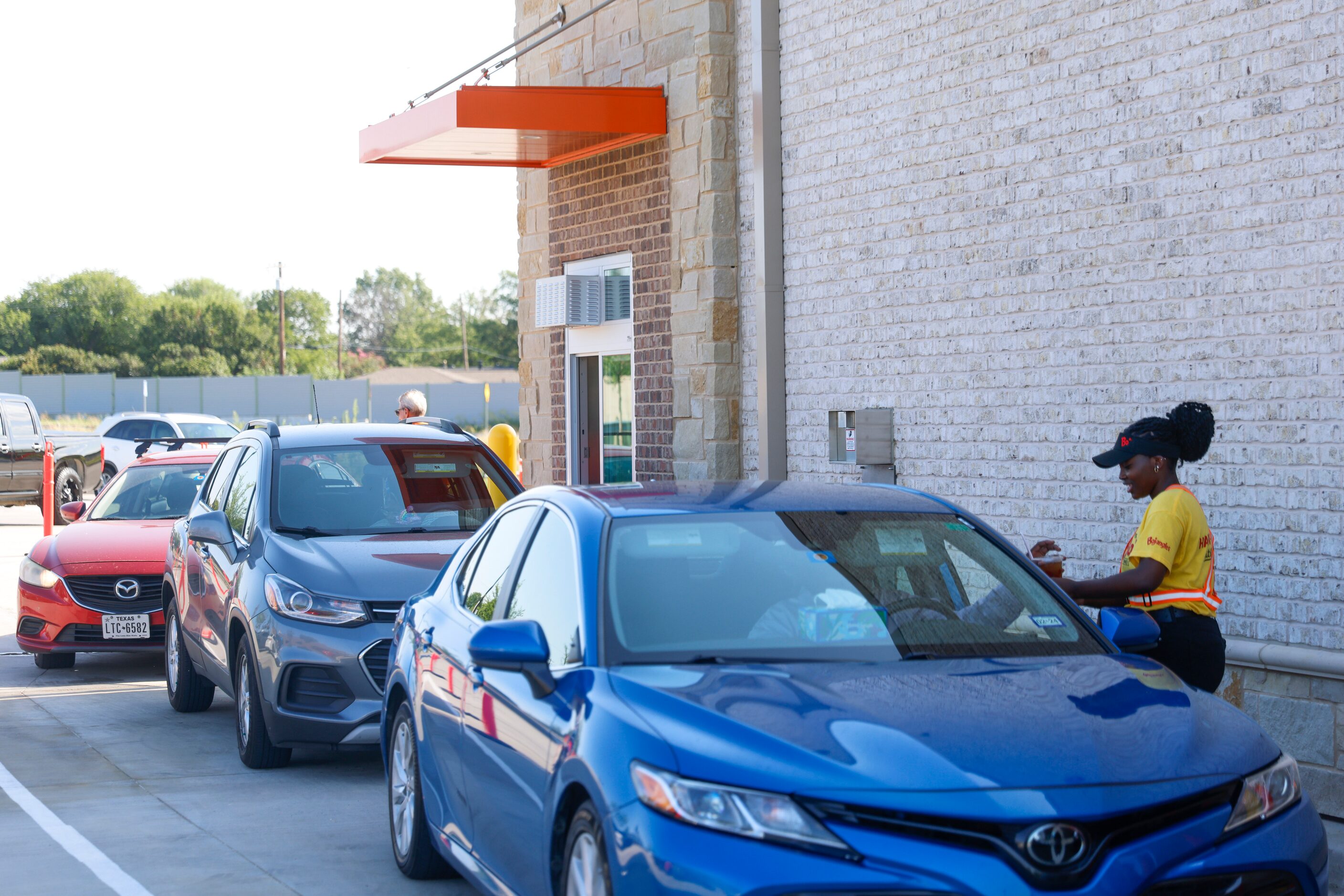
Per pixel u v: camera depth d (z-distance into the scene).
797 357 11.01
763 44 11.05
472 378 134.50
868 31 10.11
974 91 9.18
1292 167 7.11
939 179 9.51
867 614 4.73
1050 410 8.66
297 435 9.58
